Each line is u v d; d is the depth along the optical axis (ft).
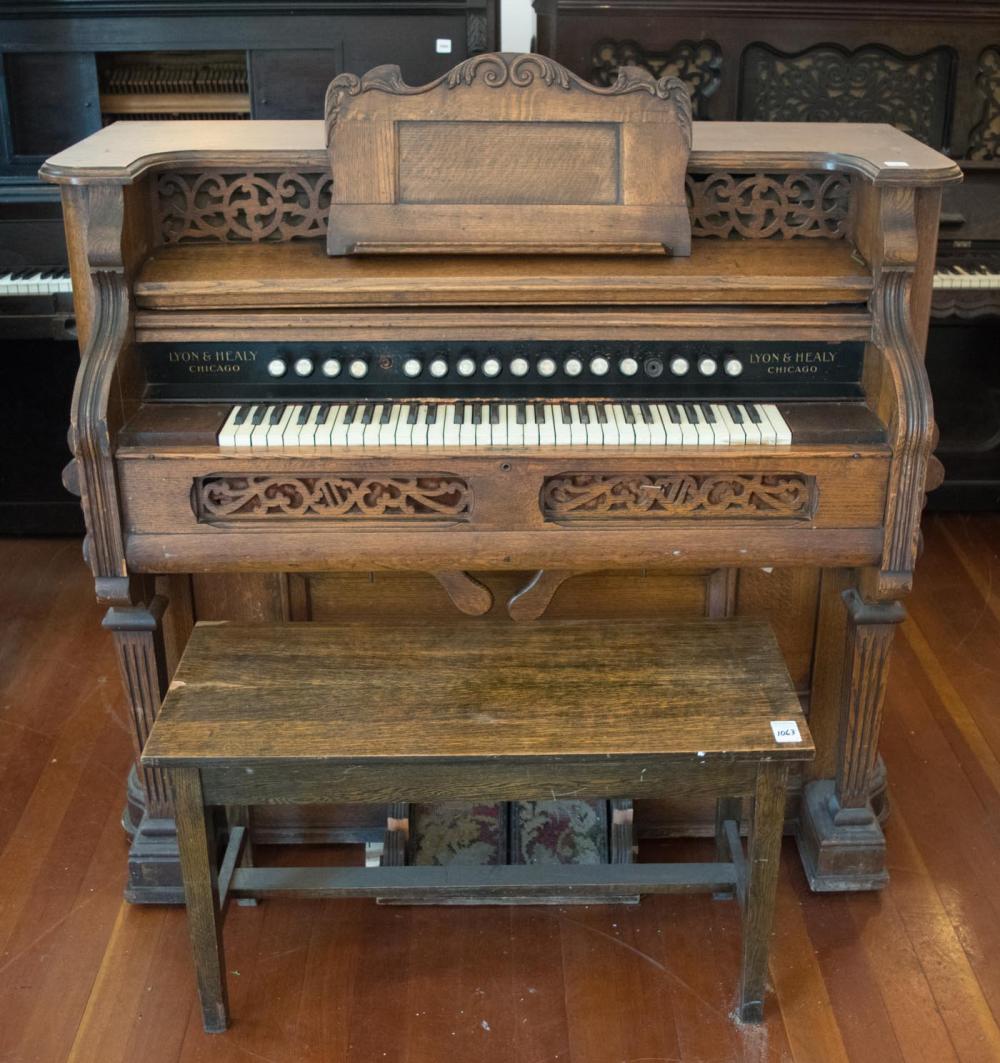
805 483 6.95
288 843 8.60
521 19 13.65
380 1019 7.23
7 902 8.10
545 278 6.99
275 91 11.55
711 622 7.32
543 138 7.23
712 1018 7.23
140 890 8.01
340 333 7.05
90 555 6.95
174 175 7.32
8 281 11.26
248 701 6.66
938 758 9.53
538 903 8.11
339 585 7.88
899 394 6.70
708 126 8.29
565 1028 7.16
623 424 6.94
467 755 6.27
